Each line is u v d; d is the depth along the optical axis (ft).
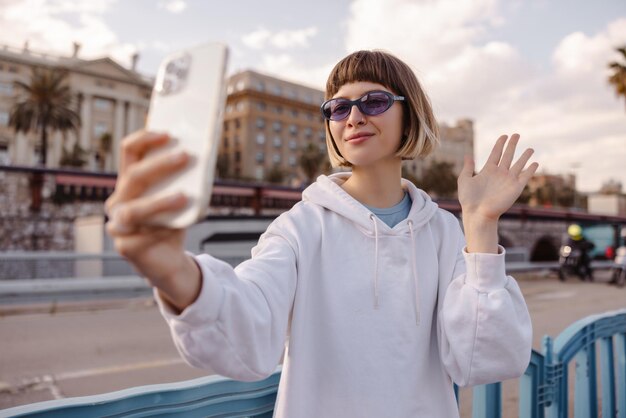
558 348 5.78
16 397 12.64
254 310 2.31
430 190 224.74
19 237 58.85
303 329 2.99
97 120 187.42
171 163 1.46
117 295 29.71
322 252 3.16
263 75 226.38
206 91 1.61
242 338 2.19
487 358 2.78
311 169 206.08
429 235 3.43
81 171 62.39
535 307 29.19
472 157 3.14
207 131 1.53
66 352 17.07
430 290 3.24
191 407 3.37
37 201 60.08
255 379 2.38
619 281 41.98
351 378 2.91
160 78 1.78
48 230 60.64
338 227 3.24
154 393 3.21
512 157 2.99
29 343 18.35
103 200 64.69
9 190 58.59
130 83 194.39
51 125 127.54
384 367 2.94
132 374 14.69
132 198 1.51
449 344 3.05
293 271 2.95
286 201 70.64
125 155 1.62
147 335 19.77
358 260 3.14
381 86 3.39
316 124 242.17
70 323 22.29
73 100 141.59
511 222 78.18
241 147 220.23
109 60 187.42
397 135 3.41
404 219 3.49
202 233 50.85
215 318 2.02
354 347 2.96
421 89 3.59
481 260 2.80
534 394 5.29
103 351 17.28
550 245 88.48
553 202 273.75
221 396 3.55
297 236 3.11
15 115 124.98
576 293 36.63
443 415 3.15
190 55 1.73
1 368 15.11
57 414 2.81
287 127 231.30
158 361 16.03
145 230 1.64
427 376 3.13
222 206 64.54
